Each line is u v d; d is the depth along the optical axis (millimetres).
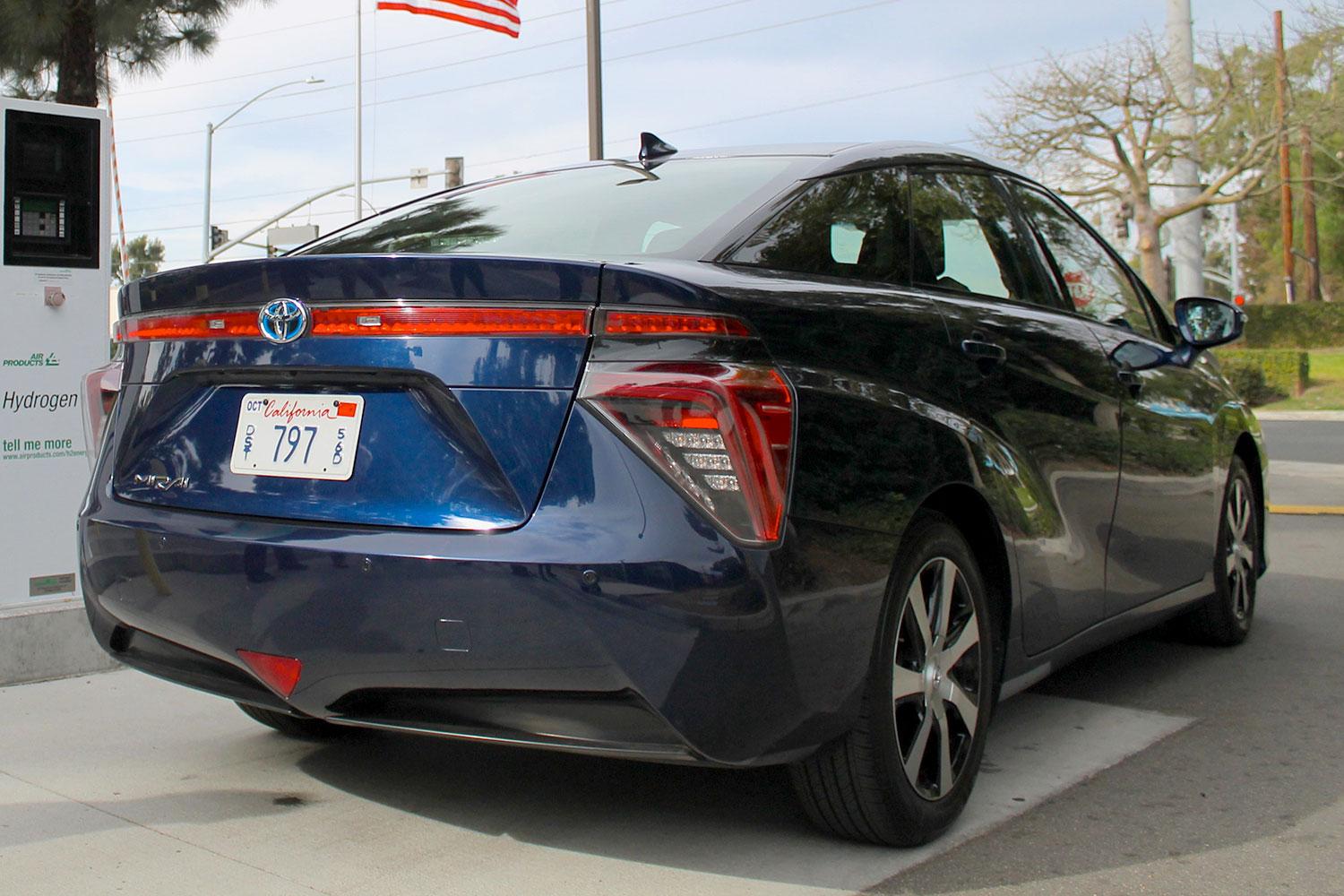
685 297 2539
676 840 3061
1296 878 2889
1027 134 27984
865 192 3379
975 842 3076
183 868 2883
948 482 3021
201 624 2895
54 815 3203
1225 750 3824
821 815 2973
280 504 2811
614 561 2451
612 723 2531
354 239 3688
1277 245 56969
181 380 3070
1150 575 4219
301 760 3656
